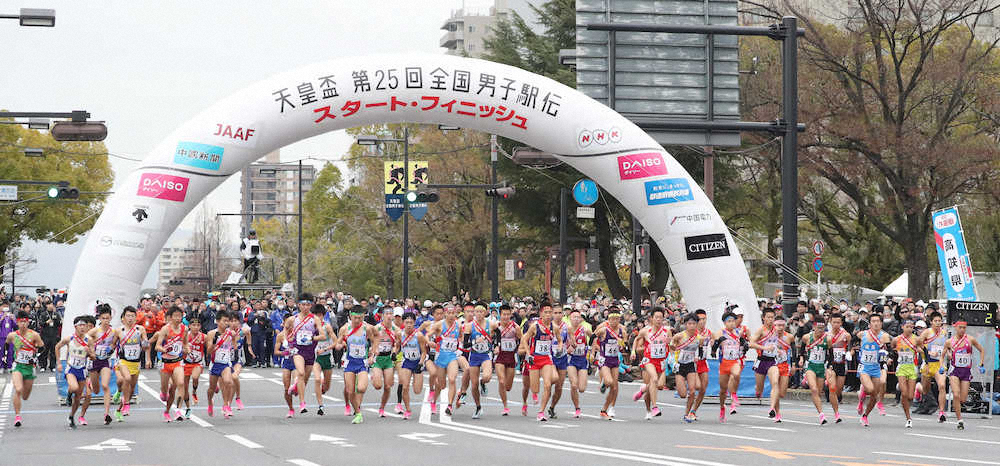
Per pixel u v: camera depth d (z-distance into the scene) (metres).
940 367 32.38
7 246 110.88
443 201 94.75
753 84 75.81
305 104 39.88
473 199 95.31
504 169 78.56
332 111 40.12
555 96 40.72
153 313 51.84
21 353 30.75
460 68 40.41
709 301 41.28
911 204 68.19
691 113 43.72
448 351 31.89
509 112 40.56
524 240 87.88
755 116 74.94
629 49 43.62
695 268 41.31
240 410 34.81
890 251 77.31
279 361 58.53
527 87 40.56
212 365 32.22
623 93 43.50
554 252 65.06
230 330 32.41
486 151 83.56
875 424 31.77
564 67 79.56
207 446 24.75
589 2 43.50
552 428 29.03
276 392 42.38
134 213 39.06
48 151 109.50
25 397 31.20
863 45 70.25
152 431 28.48
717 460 21.55
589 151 41.03
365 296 125.69
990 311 35.25
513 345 32.59
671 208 41.25
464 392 34.22
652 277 84.06
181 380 31.05
